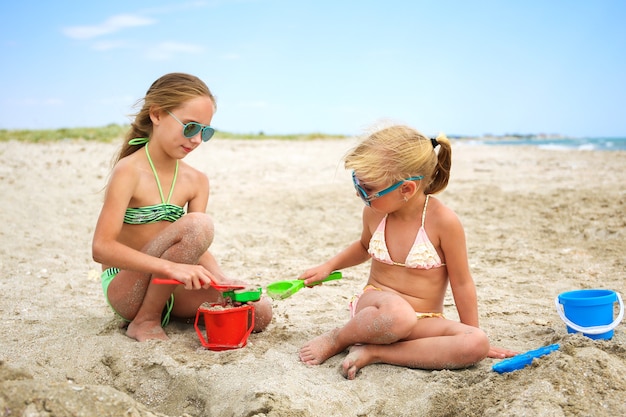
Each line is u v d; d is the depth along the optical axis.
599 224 6.23
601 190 8.14
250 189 9.56
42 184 8.52
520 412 2.29
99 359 2.97
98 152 12.54
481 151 15.98
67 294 4.31
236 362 2.88
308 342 3.05
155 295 3.25
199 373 2.75
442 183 3.17
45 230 6.36
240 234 6.51
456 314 3.80
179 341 3.19
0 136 16.25
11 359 2.93
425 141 3.04
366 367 2.90
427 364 2.86
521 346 3.15
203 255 3.53
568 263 5.07
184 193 3.53
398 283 3.17
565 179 9.62
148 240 3.39
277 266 5.26
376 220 3.29
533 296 4.17
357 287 4.52
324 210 7.85
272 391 2.49
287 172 11.61
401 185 2.99
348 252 3.48
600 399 2.33
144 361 2.90
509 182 9.54
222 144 17.31
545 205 7.39
